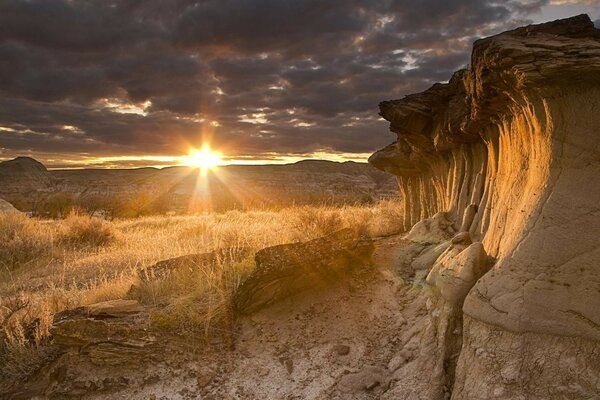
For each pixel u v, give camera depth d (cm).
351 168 9150
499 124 528
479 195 630
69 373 496
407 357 471
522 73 368
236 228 1184
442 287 475
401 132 834
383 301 572
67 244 1295
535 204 391
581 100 368
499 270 398
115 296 664
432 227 730
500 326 373
